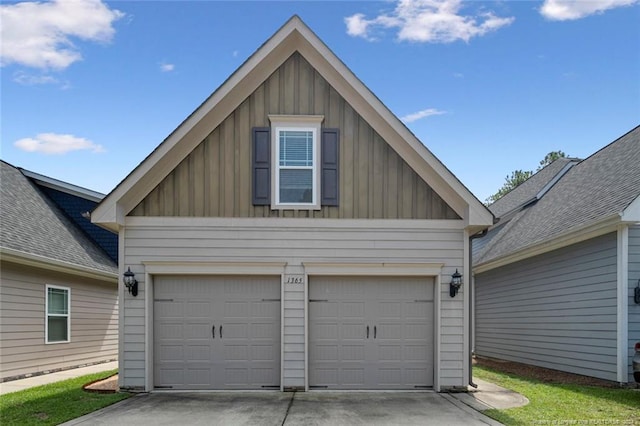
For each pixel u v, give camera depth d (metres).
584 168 16.81
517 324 15.27
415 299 10.48
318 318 10.39
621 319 10.34
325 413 8.22
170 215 10.27
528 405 8.62
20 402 8.95
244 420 7.74
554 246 12.64
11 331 11.86
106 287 17.00
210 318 10.31
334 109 10.65
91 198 17.94
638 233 10.43
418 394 9.86
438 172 10.23
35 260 12.29
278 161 10.48
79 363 15.01
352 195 10.47
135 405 8.79
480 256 18.25
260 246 10.29
